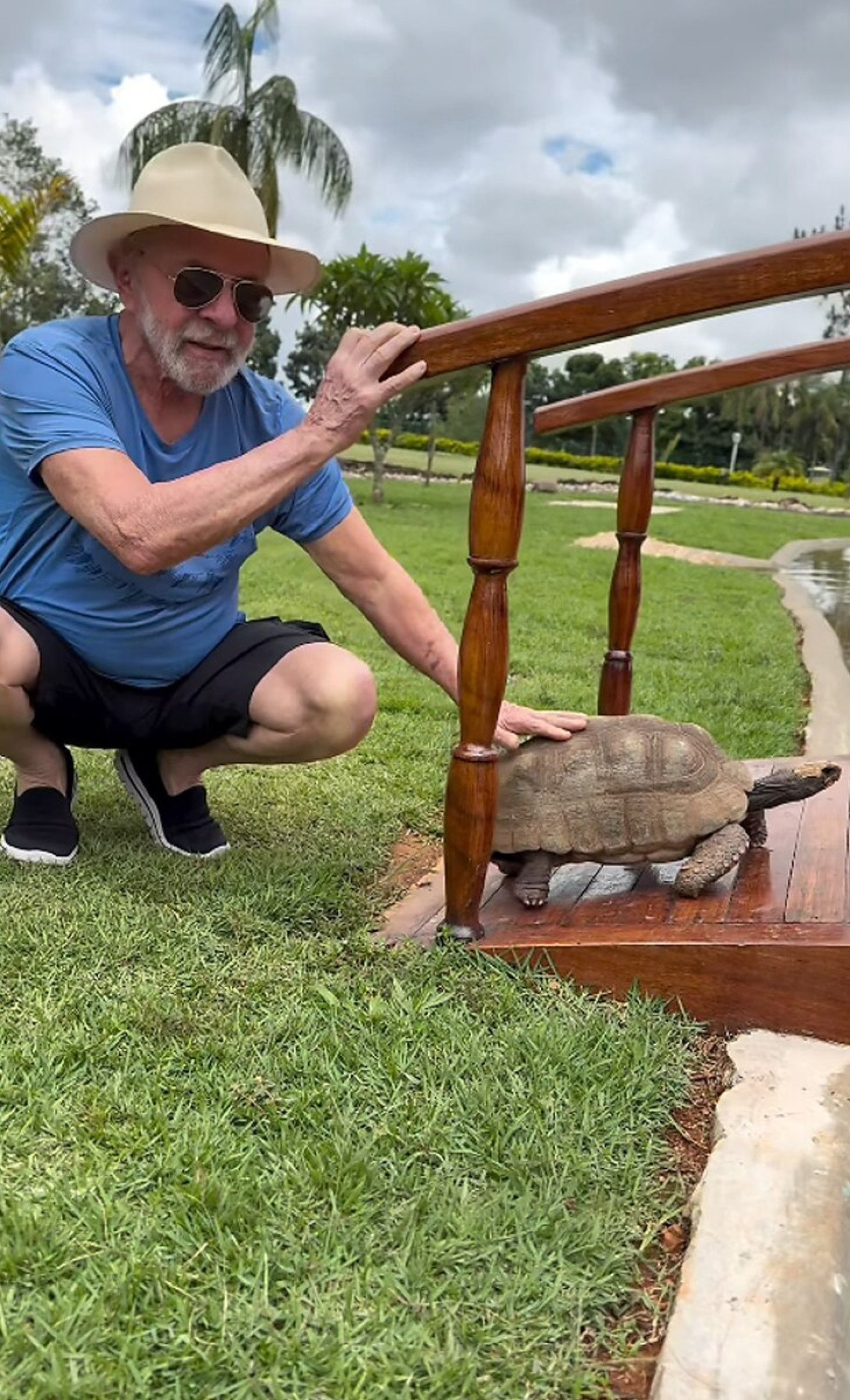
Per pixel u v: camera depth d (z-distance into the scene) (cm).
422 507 2472
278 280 291
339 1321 152
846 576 1500
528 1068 214
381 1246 168
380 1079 209
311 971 252
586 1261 168
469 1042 220
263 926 270
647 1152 195
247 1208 170
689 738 269
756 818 292
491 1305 158
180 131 1969
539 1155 188
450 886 260
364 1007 234
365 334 235
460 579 1109
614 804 262
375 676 603
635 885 281
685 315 220
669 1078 217
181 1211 171
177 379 266
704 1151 201
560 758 269
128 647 289
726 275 217
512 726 276
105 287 278
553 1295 160
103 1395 138
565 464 5084
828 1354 151
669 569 1338
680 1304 159
